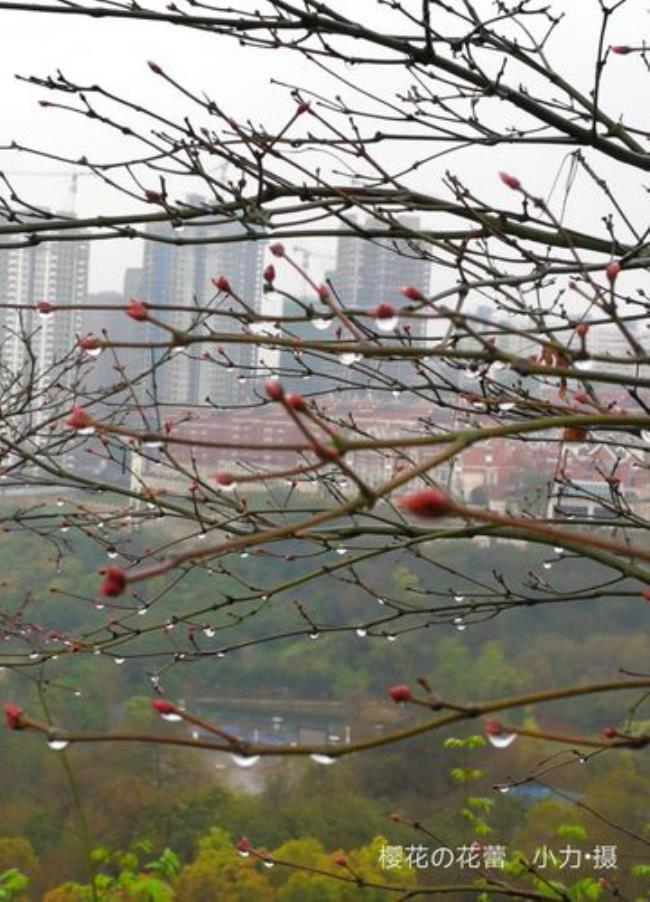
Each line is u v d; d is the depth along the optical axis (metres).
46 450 4.87
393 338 3.57
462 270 3.70
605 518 4.39
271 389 1.72
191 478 4.27
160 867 5.65
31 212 3.91
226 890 7.11
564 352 2.56
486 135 4.30
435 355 2.59
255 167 3.81
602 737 1.98
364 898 6.96
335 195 3.93
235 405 4.46
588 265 3.88
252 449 1.96
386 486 1.82
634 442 5.00
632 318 4.21
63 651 4.42
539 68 4.11
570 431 3.44
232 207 3.81
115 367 4.50
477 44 4.07
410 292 2.33
